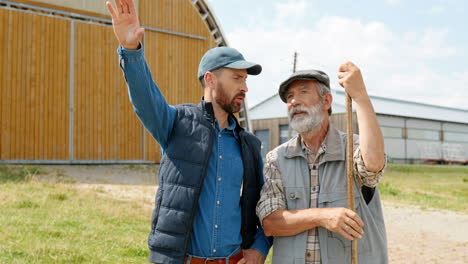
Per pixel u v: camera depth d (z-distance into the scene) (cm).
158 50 2038
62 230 684
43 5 1739
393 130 4550
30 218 743
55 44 1764
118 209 914
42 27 1739
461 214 1297
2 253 530
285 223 266
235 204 278
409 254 802
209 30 2188
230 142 285
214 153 275
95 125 1833
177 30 2091
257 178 298
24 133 1672
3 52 1652
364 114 244
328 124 283
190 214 258
